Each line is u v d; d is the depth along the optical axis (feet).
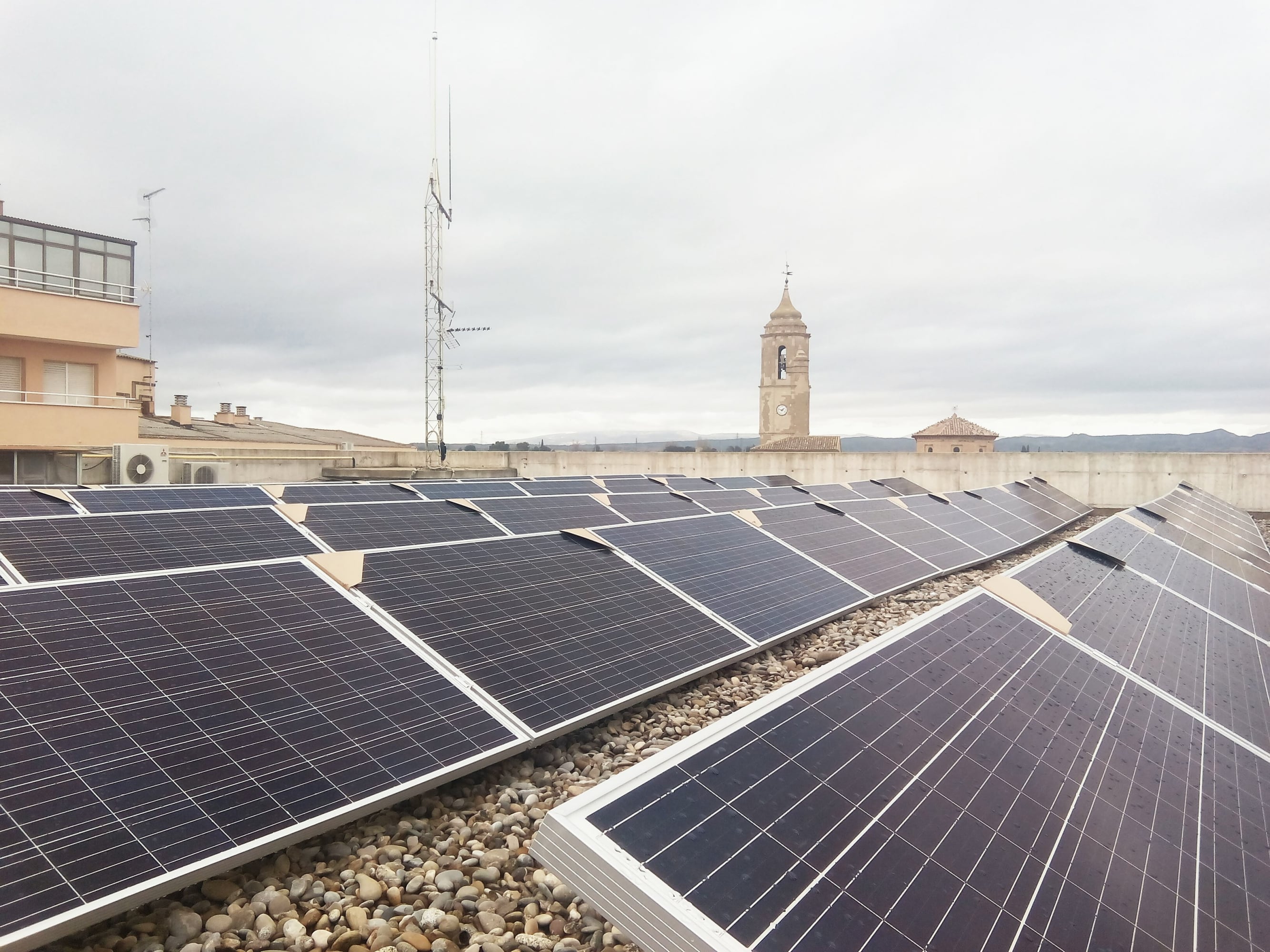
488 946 19.51
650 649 35.76
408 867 22.79
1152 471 132.57
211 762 21.42
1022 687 22.09
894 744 17.20
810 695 17.87
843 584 54.19
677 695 36.70
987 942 12.62
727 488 100.83
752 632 41.32
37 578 29.45
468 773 24.63
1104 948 13.20
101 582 27.81
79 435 95.25
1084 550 43.65
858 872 13.29
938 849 14.44
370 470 120.88
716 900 11.86
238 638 27.17
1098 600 33.83
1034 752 18.83
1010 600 28.40
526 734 26.81
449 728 25.86
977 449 279.08
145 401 170.09
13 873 16.66
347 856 22.93
